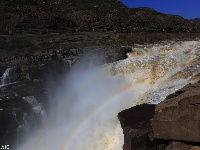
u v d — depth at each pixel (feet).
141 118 41.29
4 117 61.52
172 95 36.76
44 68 86.69
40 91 77.10
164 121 30.68
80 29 165.17
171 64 70.44
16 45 123.24
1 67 88.28
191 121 29.30
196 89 33.12
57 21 164.55
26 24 157.17
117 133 51.49
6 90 72.08
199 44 85.35
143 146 35.94
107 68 80.64
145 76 70.95
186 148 29.19
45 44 129.29
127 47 112.37
